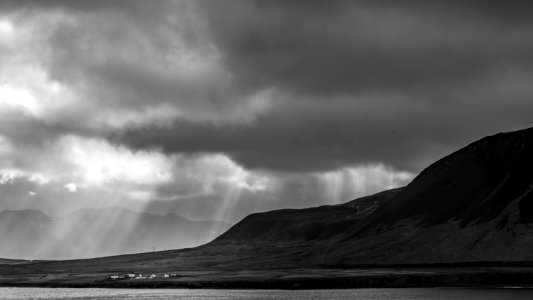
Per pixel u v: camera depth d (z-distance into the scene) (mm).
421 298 177625
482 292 194500
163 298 197375
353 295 193250
